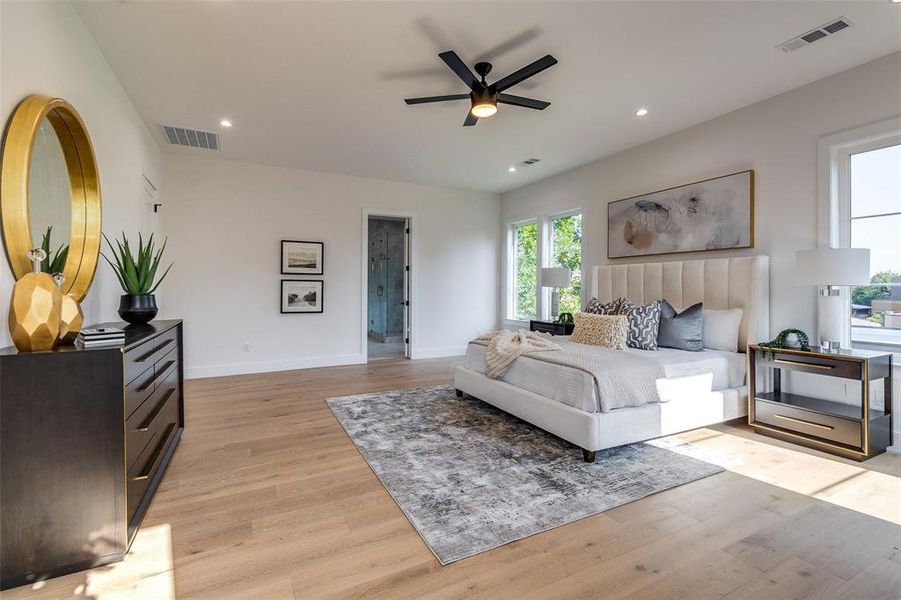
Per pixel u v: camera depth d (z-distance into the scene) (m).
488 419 3.48
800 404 3.04
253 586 1.52
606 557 1.70
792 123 3.37
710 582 1.55
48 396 1.55
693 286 3.96
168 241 4.94
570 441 2.69
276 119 3.92
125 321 2.75
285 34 2.61
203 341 5.14
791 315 3.38
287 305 5.56
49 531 1.55
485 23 2.52
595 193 5.23
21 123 1.73
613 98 3.51
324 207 5.79
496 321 7.16
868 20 2.47
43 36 1.98
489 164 5.38
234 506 2.09
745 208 3.65
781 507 2.08
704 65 2.99
